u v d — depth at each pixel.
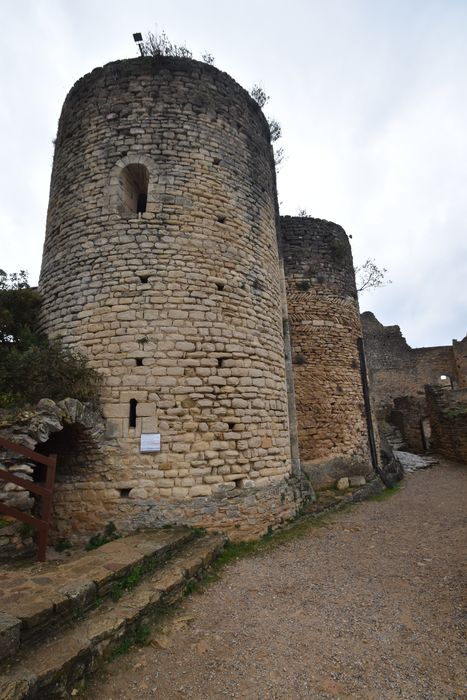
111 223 7.79
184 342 7.24
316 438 12.03
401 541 7.00
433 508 9.43
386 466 13.76
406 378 29.67
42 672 2.87
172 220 7.80
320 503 9.49
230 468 7.03
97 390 6.93
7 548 5.23
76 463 6.85
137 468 6.63
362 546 6.77
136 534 6.07
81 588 3.85
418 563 5.90
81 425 6.45
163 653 3.70
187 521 6.52
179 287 7.48
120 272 7.50
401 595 4.88
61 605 3.54
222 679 3.36
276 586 5.21
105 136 8.38
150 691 3.21
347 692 3.20
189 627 4.18
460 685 3.27
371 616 4.39
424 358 29.97
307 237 13.98
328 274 13.85
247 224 8.70
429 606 4.57
